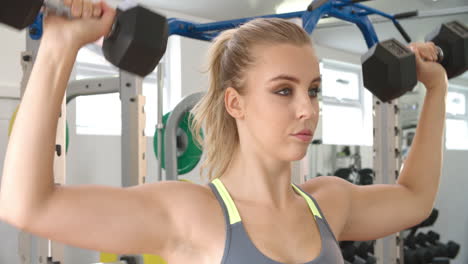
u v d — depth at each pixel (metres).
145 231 0.66
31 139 0.57
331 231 0.78
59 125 1.82
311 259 0.73
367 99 6.13
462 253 5.74
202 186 0.76
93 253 3.86
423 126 0.94
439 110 0.94
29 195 0.57
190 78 4.46
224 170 0.80
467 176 5.96
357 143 6.05
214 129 0.81
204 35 2.73
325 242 0.75
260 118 0.72
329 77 5.82
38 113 0.57
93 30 0.59
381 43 0.86
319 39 5.29
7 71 3.44
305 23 2.12
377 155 2.70
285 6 4.24
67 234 0.60
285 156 0.71
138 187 0.70
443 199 5.64
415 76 0.87
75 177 3.78
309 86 0.73
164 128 3.00
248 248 0.69
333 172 4.54
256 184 0.76
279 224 0.74
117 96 4.27
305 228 0.76
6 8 0.54
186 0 4.07
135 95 2.47
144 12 0.61
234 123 0.81
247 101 0.74
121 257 2.27
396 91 0.87
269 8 4.30
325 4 2.19
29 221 0.58
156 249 0.69
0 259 3.40
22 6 0.54
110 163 3.99
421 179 0.92
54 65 0.58
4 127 3.42
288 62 0.71
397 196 0.90
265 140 0.72
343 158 4.62
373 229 0.89
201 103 0.85
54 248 1.93
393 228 0.90
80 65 4.02
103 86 2.64
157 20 0.62
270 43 0.72
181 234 0.69
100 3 0.59
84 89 2.69
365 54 0.90
